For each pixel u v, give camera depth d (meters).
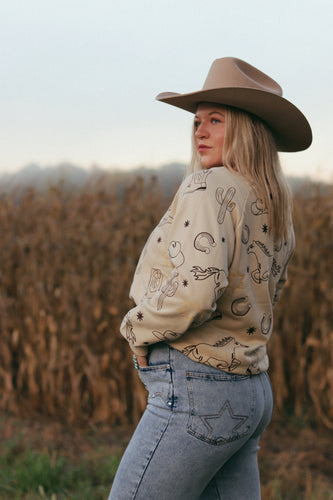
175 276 1.36
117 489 1.47
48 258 4.57
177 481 1.41
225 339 1.45
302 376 4.11
